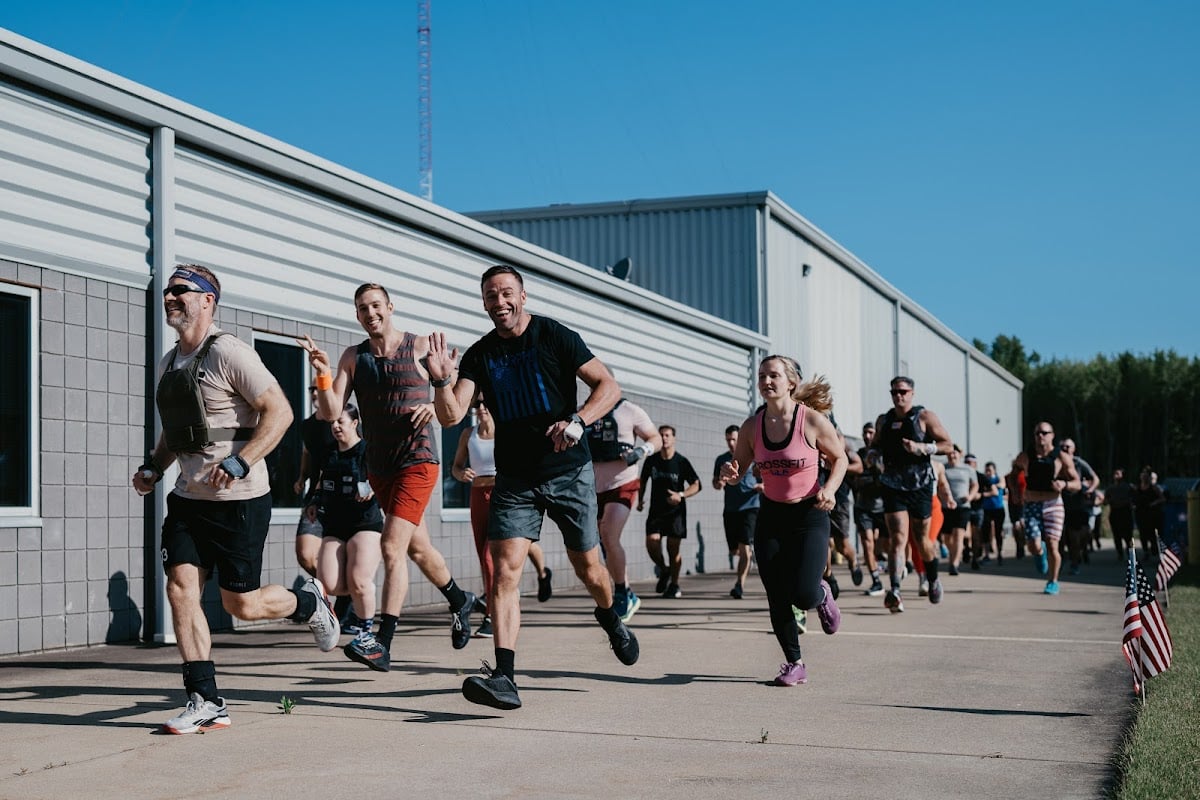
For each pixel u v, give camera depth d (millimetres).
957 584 16484
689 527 20328
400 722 5633
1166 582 12164
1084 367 108938
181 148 9852
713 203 25375
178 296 5340
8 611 8234
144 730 5445
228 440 5336
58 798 4180
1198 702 6066
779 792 4301
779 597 6867
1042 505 14562
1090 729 5520
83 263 8852
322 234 11609
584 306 17047
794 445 6848
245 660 7965
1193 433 103750
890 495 11508
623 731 5438
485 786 4375
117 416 9109
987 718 5801
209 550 5473
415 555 7867
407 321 12945
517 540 5828
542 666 7621
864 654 8297
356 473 7832
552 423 5871
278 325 10938
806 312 28359
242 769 4633
